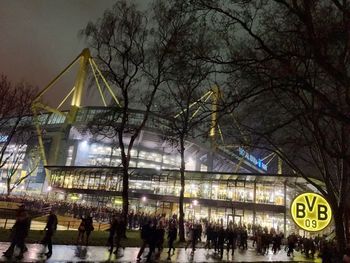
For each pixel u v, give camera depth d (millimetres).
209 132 15680
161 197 61781
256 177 56531
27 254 14500
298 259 28375
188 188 61750
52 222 15203
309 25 10648
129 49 27562
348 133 21172
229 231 25594
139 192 63688
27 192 106500
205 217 59094
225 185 59125
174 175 63219
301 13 10711
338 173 23781
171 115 35219
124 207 26188
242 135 20656
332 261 20141
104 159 108750
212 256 22547
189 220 52062
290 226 53844
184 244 28547
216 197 59000
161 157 114125
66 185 72062
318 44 10562
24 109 52625
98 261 14789
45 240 15062
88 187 69250
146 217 38562
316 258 31797
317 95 11055
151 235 16766
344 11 10797
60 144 110938
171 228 20688
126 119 29031
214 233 26125
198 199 59094
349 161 13031
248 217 56469
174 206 61156
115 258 16406
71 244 19828
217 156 112625
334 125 21531
